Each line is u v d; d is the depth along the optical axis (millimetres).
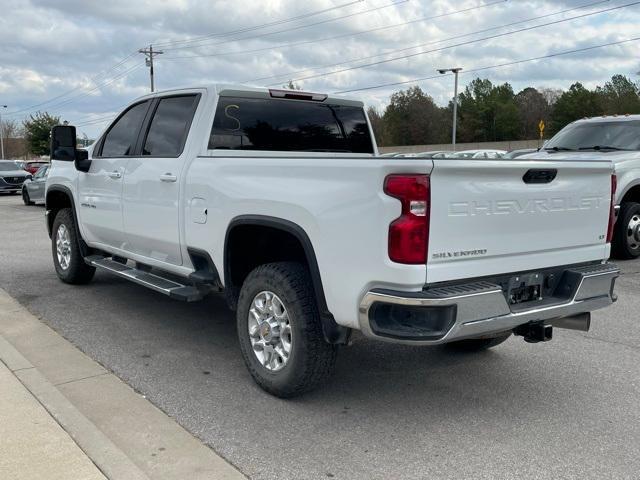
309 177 3871
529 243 3918
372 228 3475
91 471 3221
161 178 5207
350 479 3271
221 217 4547
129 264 6812
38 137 64688
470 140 89812
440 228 3443
